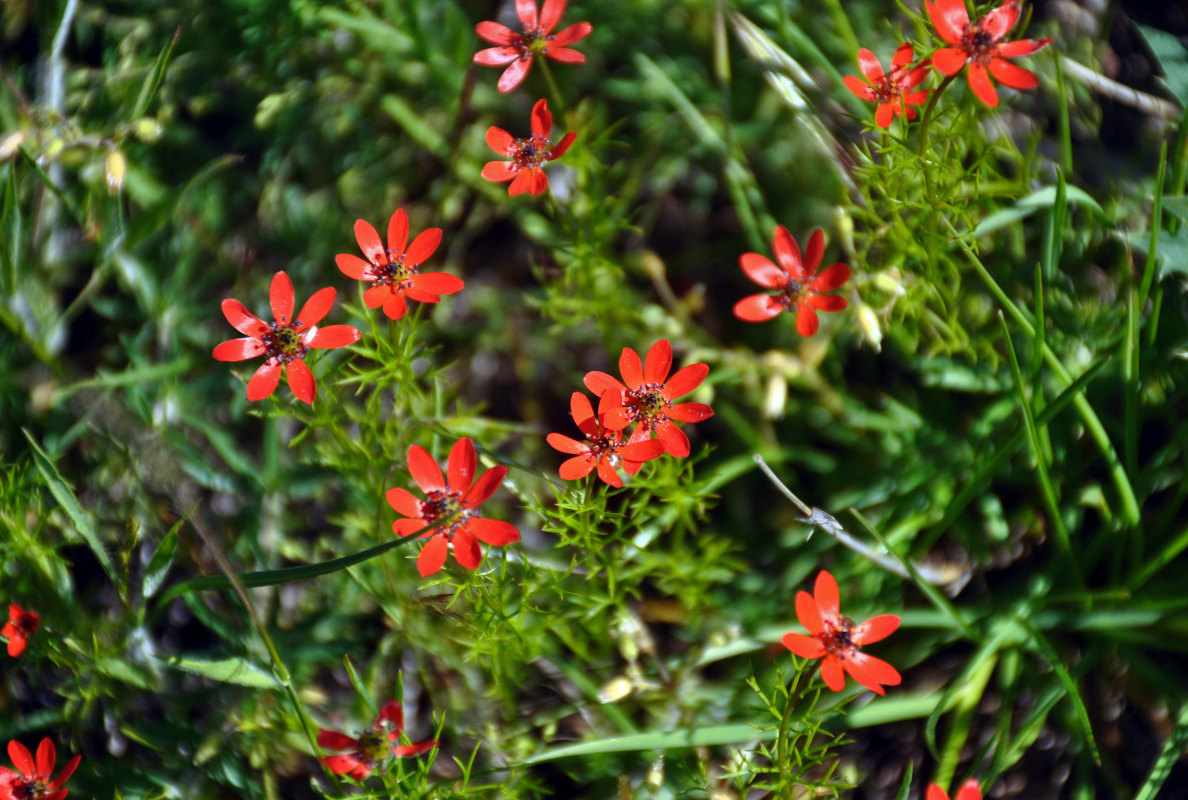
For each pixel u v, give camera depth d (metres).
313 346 0.45
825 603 0.43
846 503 0.48
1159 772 0.45
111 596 0.49
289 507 0.49
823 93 0.50
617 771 0.47
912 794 0.47
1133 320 0.46
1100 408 0.48
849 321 0.49
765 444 0.49
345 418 0.50
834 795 0.45
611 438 0.44
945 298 0.48
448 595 0.47
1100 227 0.49
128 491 0.49
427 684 0.48
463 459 0.44
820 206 0.50
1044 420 0.45
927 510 0.48
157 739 0.47
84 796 0.47
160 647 0.49
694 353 0.49
